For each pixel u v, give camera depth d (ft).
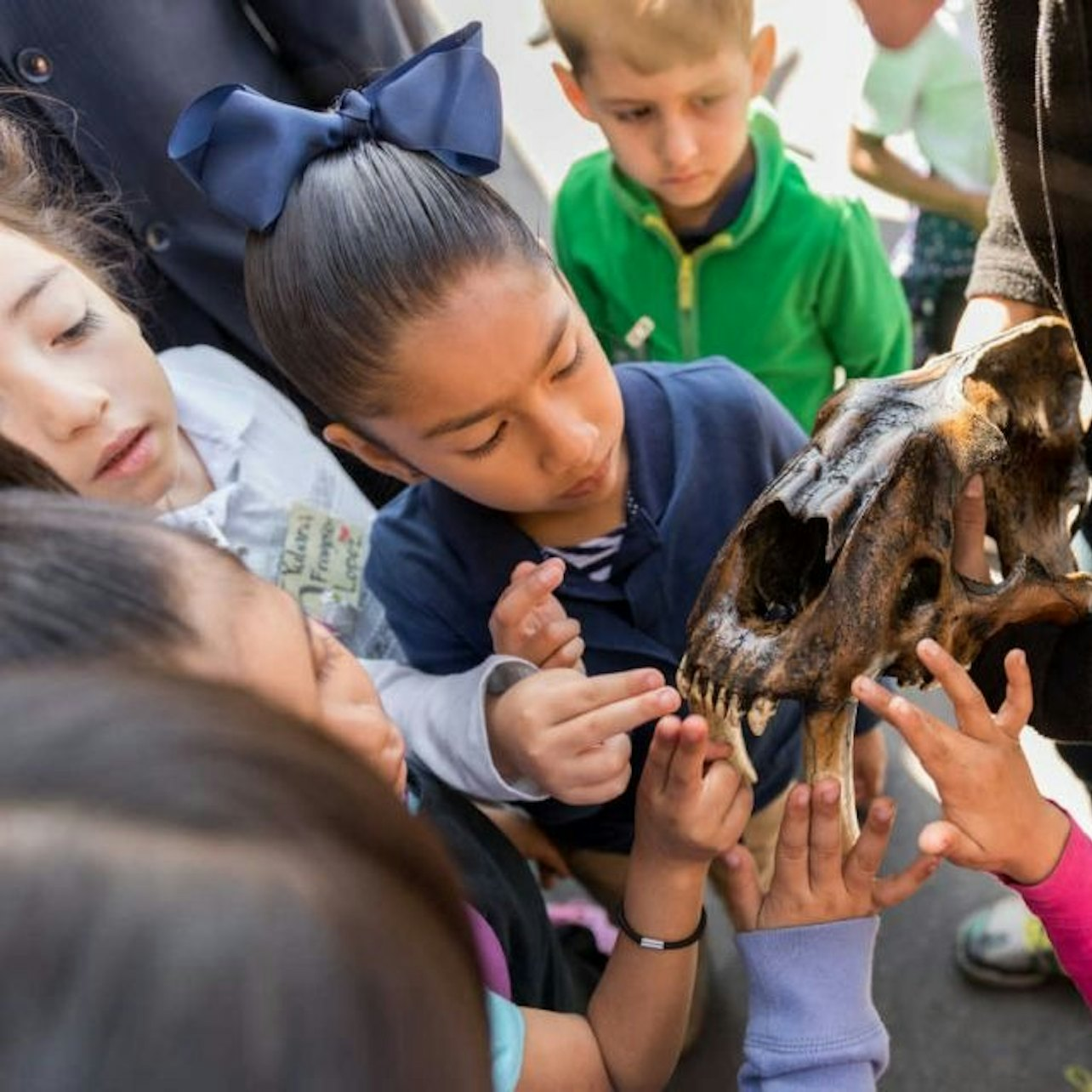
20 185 3.85
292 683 1.75
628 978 3.18
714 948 5.28
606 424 3.24
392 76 3.16
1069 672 3.01
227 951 0.99
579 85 4.67
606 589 3.69
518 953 3.39
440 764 3.52
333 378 3.12
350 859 1.08
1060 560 3.06
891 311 5.19
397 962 1.06
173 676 1.19
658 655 3.70
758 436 3.69
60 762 1.05
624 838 4.30
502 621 3.37
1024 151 2.73
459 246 2.91
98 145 4.49
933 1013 5.06
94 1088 0.95
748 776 2.96
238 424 4.41
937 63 4.42
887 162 4.75
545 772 3.16
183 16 4.39
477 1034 1.14
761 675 2.66
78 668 1.21
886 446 2.69
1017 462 2.98
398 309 2.92
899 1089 4.88
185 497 4.25
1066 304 2.77
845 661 2.64
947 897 5.36
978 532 2.90
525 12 5.37
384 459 3.48
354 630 4.28
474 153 3.07
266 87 4.68
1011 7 2.55
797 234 4.98
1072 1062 4.82
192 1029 0.97
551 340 2.98
